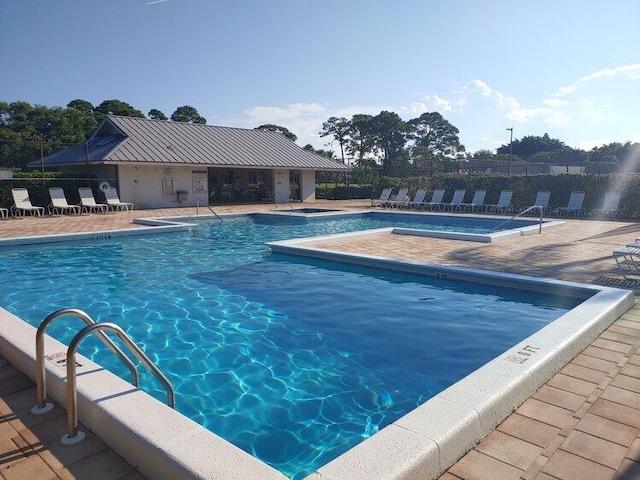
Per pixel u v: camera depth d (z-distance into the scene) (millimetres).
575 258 8938
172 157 22344
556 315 6125
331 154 63375
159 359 4941
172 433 2502
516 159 51812
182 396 4145
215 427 3645
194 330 5785
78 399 2949
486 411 2812
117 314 6449
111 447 2701
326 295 7223
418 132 70312
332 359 4875
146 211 20438
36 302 7094
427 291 7363
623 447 2660
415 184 25344
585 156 48531
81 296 7375
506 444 2713
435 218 18109
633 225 14688
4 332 4207
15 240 11609
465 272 7637
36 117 40969
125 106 53000
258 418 3773
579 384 3492
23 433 2855
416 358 4863
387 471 2197
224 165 23766
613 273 7582
